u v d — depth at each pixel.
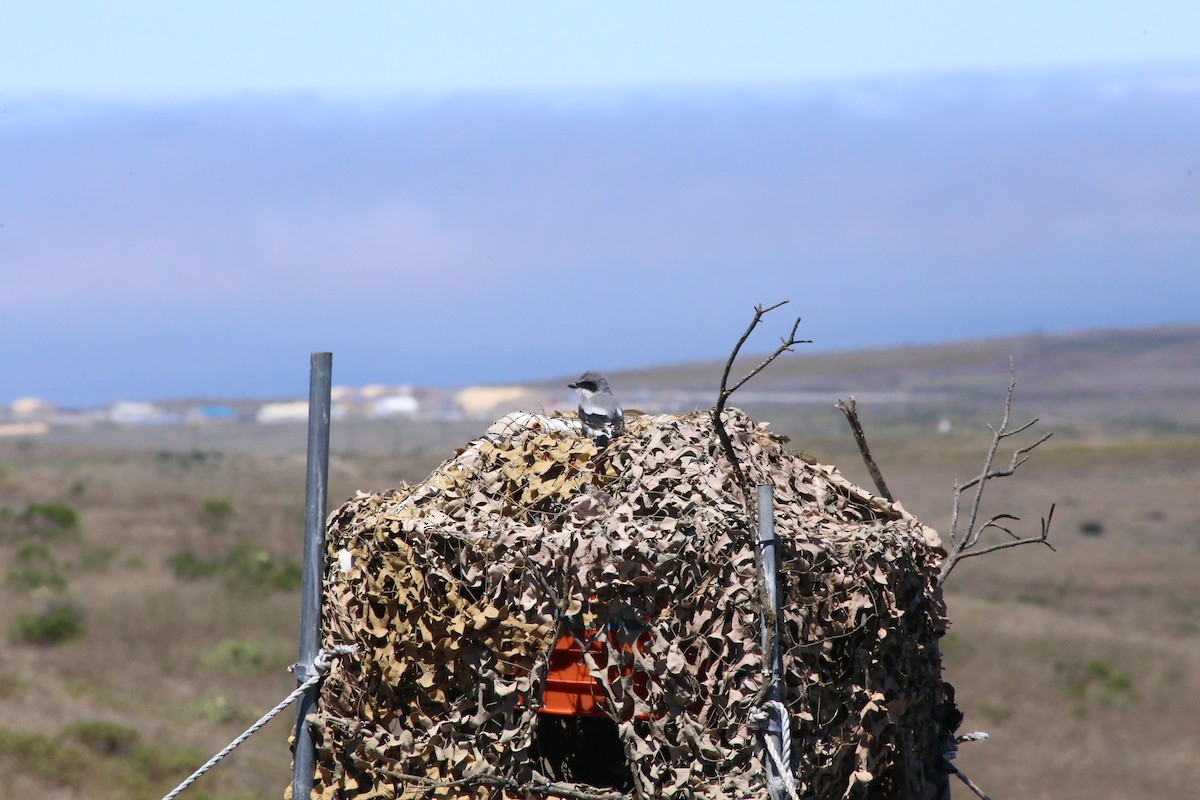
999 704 95.44
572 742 22.03
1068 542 199.00
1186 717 93.06
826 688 16.95
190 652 96.12
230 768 66.44
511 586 16.23
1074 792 71.31
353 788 17.11
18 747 61.72
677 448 17.94
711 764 15.85
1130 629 128.50
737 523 16.34
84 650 94.50
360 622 17.17
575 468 18.03
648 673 15.96
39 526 154.50
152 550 144.12
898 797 18.69
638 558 15.97
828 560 16.95
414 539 16.53
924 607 19.12
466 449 18.95
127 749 66.75
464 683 16.61
